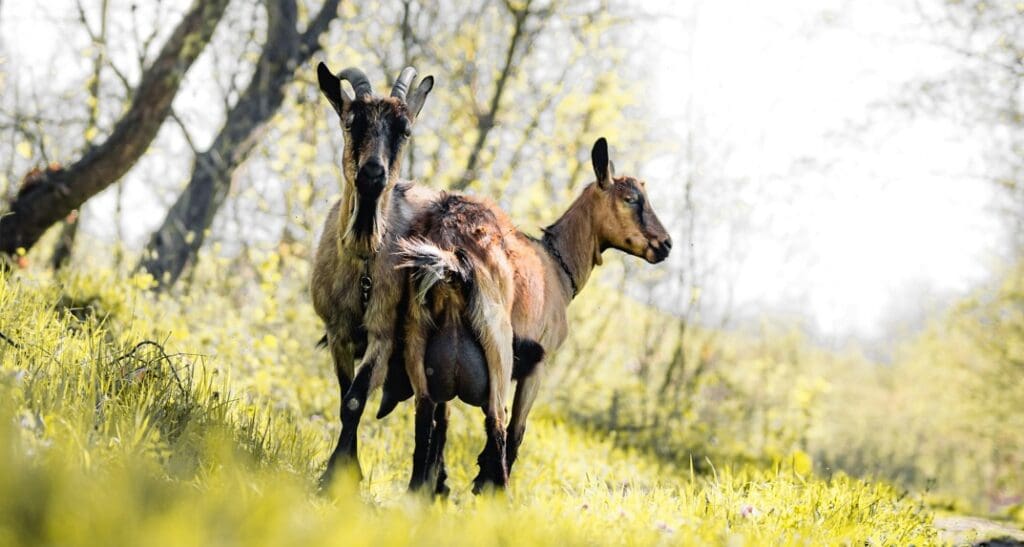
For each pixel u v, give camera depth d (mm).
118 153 15953
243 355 13859
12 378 7090
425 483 8609
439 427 10016
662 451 18703
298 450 9023
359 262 8703
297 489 7027
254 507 5578
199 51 15953
